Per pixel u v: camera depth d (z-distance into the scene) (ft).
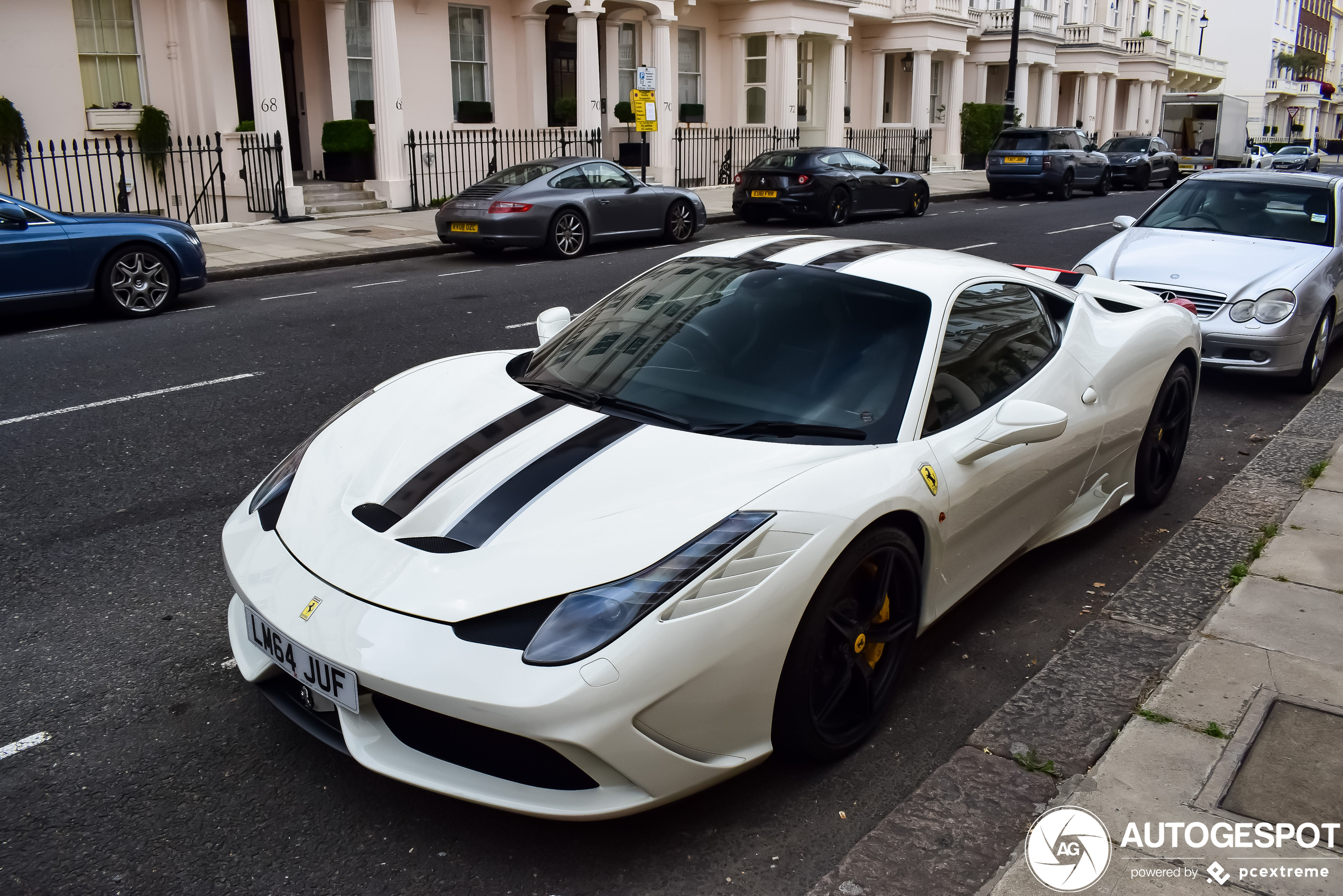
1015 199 84.94
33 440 18.72
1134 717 9.82
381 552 8.44
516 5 67.62
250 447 18.52
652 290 12.50
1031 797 8.91
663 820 8.69
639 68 59.47
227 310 32.30
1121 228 28.37
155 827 8.47
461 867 8.08
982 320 11.82
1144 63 144.25
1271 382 25.03
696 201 53.42
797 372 10.61
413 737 7.95
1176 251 24.90
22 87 48.62
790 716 8.71
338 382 23.08
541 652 7.40
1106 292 15.89
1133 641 11.66
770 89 84.79
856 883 7.89
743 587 8.04
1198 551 14.17
